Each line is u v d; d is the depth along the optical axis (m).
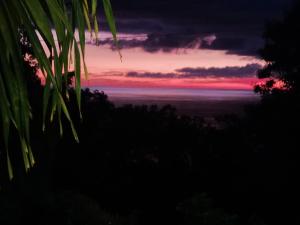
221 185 40.59
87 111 34.22
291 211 36.53
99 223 15.34
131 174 42.38
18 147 13.59
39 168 15.73
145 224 39.03
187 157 43.97
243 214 37.44
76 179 32.47
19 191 14.63
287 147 38.50
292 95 40.19
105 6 1.54
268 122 40.41
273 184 37.12
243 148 42.06
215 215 9.77
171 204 40.12
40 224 14.30
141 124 48.41
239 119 45.00
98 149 35.88
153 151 46.66
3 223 13.77
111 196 37.91
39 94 14.44
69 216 15.01
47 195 15.45
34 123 15.67
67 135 30.58
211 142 45.09
